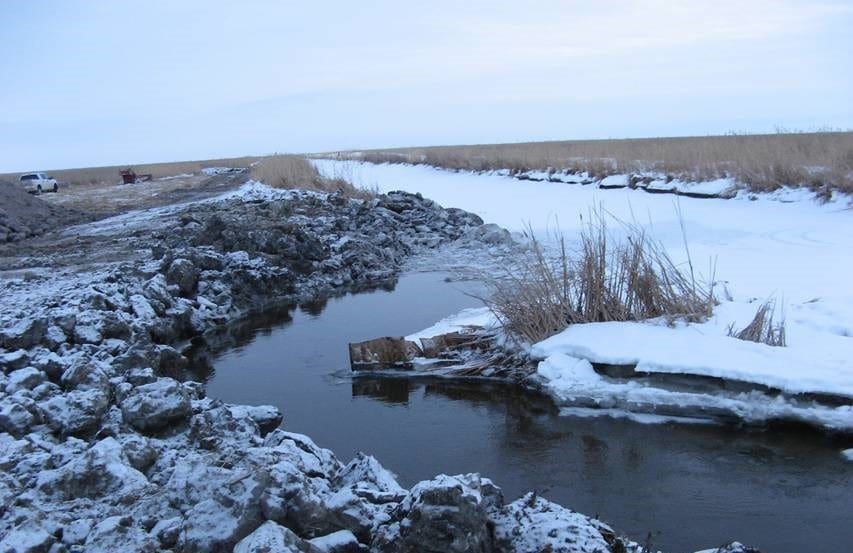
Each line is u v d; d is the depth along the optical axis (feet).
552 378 26.84
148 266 47.34
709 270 39.34
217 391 29.73
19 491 16.74
